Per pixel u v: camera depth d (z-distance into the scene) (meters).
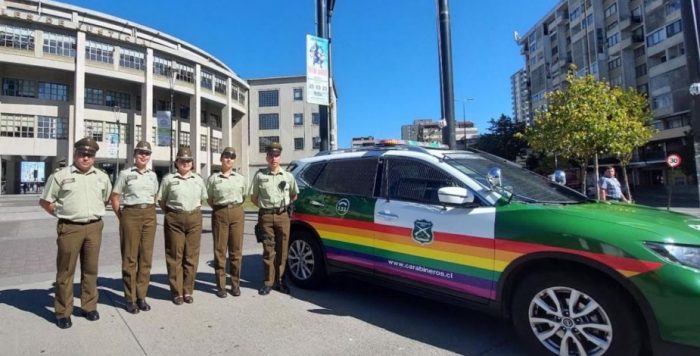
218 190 5.95
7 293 6.03
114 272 7.40
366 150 5.83
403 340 4.43
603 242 3.49
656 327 3.23
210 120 67.69
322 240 5.86
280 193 6.02
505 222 4.07
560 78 71.50
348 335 4.55
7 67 48.50
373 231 5.19
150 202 5.41
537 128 30.47
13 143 48.97
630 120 26.88
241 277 7.06
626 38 55.81
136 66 54.41
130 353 4.10
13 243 10.82
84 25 50.38
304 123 73.31
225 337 4.48
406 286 4.85
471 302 4.29
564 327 3.70
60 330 4.66
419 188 4.91
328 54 12.78
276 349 4.20
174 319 5.02
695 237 3.37
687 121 47.91
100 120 53.81
